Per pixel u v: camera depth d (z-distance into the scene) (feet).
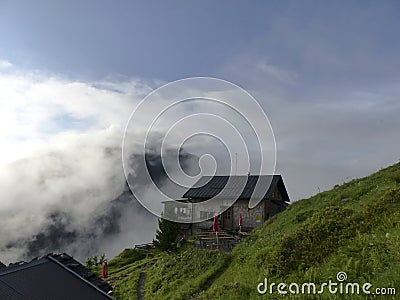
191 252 45.83
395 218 25.85
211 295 28.22
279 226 40.11
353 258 22.74
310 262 25.81
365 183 39.78
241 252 40.01
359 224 27.68
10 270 12.79
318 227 29.40
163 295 36.65
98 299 13.55
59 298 12.35
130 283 44.52
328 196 42.22
